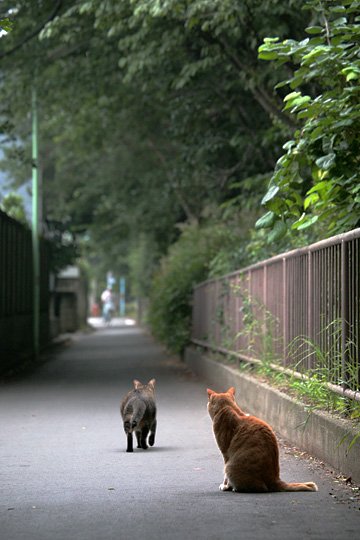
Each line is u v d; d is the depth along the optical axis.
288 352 13.23
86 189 45.69
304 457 10.20
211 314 22.14
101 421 14.24
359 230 9.51
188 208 36.31
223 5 17.06
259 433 7.99
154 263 51.19
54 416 14.91
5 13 25.20
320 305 11.44
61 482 8.96
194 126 27.09
